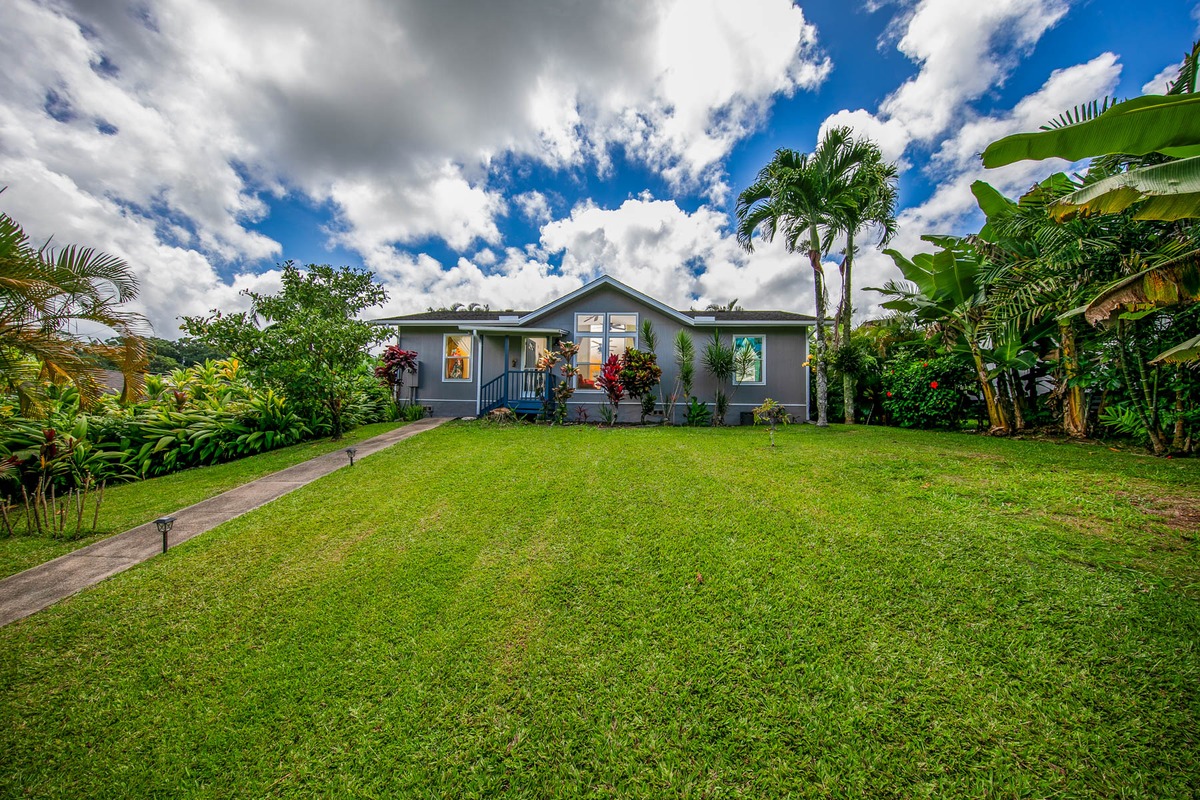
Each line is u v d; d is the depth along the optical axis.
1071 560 3.05
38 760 1.92
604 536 3.92
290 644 2.64
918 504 4.26
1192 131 3.35
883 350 12.36
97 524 4.54
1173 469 5.05
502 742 1.96
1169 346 5.91
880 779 1.71
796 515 4.15
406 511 4.68
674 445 7.67
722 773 1.78
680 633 2.60
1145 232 5.51
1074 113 5.22
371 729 2.05
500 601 3.01
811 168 10.07
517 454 7.09
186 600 3.12
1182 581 2.70
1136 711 1.87
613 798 1.71
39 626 2.84
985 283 7.73
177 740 2.01
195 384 8.88
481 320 13.19
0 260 4.34
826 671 2.24
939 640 2.39
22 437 5.62
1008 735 1.84
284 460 7.21
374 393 12.19
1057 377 7.89
